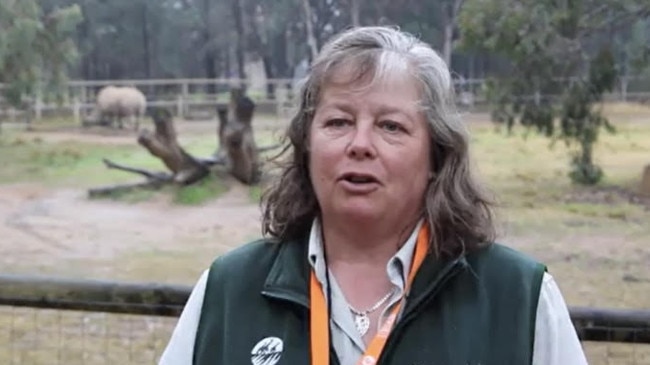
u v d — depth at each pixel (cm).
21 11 2730
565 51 1778
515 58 1769
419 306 191
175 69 5606
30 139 2877
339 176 194
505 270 195
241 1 5428
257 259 205
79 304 388
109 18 5322
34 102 3525
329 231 201
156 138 1717
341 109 195
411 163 195
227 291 202
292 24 5494
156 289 382
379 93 193
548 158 2348
